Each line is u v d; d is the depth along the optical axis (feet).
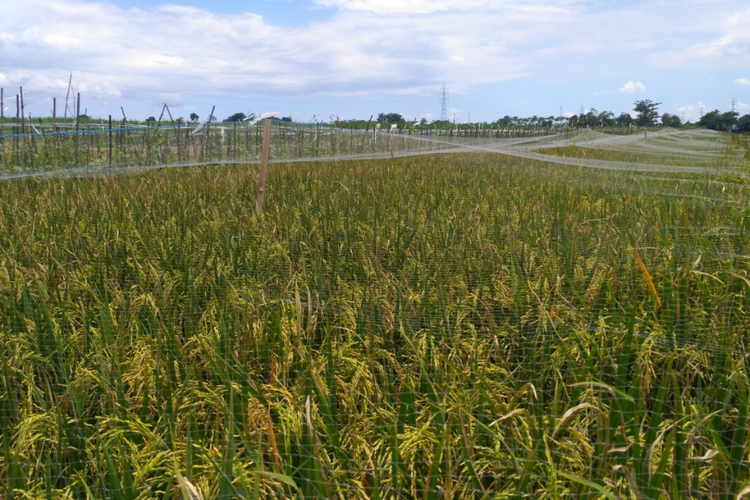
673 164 36.47
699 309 10.12
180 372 8.86
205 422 7.98
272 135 40.27
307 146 40.34
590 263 12.70
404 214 17.88
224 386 8.28
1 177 26.89
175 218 16.75
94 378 8.30
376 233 14.97
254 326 10.14
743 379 8.09
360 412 8.36
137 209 18.24
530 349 9.41
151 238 14.94
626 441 7.09
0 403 8.25
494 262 13.25
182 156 37.37
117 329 9.97
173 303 10.98
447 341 9.67
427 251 13.67
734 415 8.07
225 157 37.86
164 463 7.31
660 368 9.18
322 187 23.35
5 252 13.67
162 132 39.86
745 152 47.09
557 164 35.63
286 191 22.48
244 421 7.29
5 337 9.57
